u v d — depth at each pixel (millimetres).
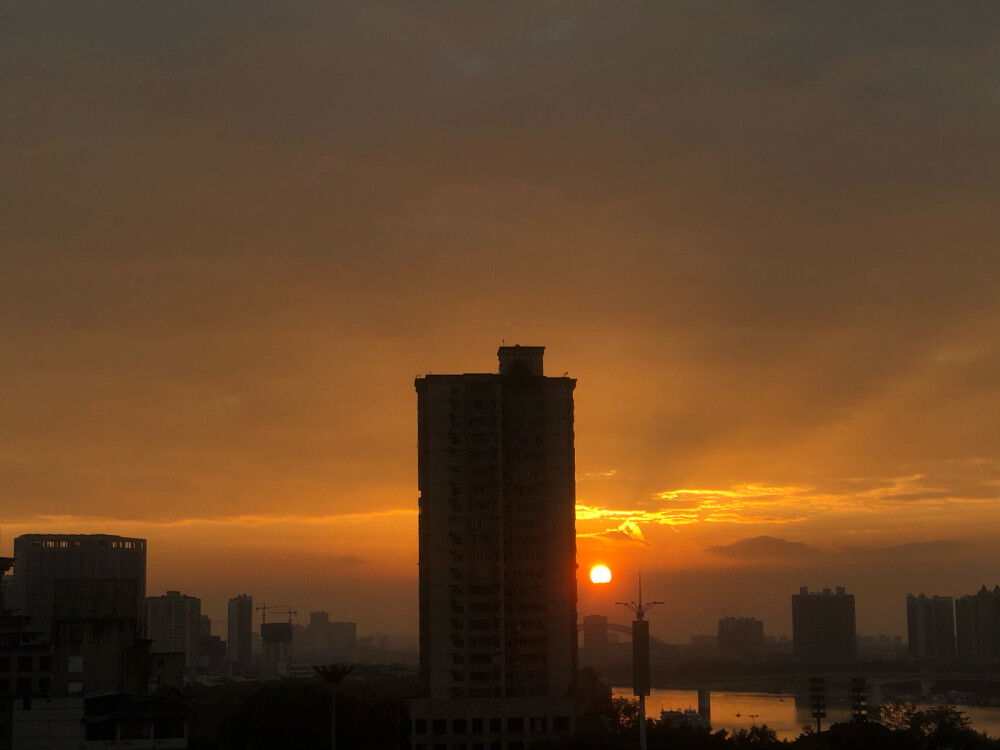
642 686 193625
